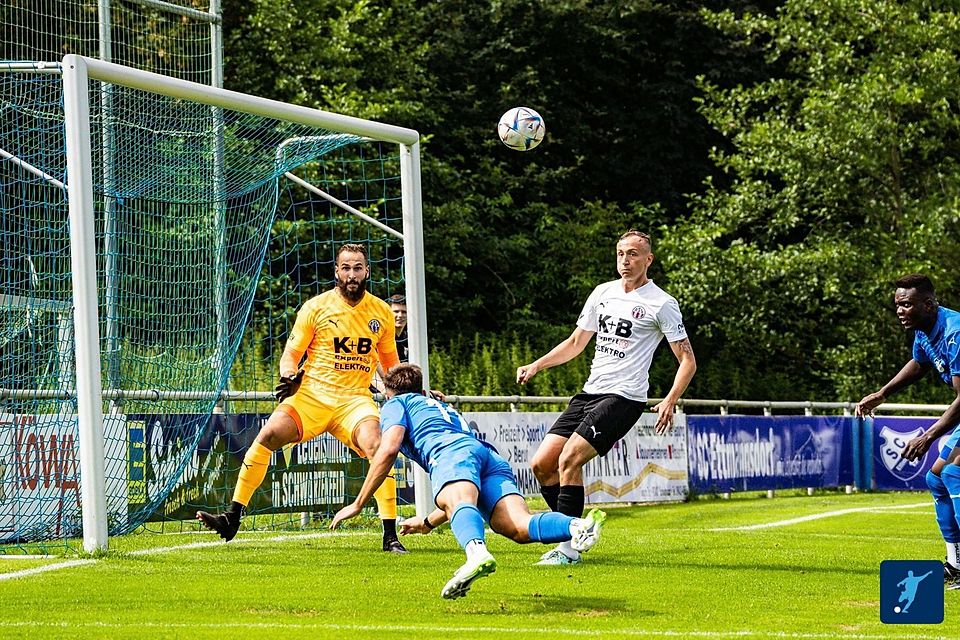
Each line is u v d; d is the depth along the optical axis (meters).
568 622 20.78
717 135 119.94
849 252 93.12
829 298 98.06
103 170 43.28
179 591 24.00
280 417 31.73
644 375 30.23
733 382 98.25
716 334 107.44
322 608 22.14
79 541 35.59
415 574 27.03
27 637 18.83
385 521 32.06
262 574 26.86
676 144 118.94
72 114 30.91
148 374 44.16
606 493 58.25
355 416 31.77
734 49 116.25
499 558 30.50
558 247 107.38
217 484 41.88
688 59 119.38
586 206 113.06
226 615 21.25
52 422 36.22
